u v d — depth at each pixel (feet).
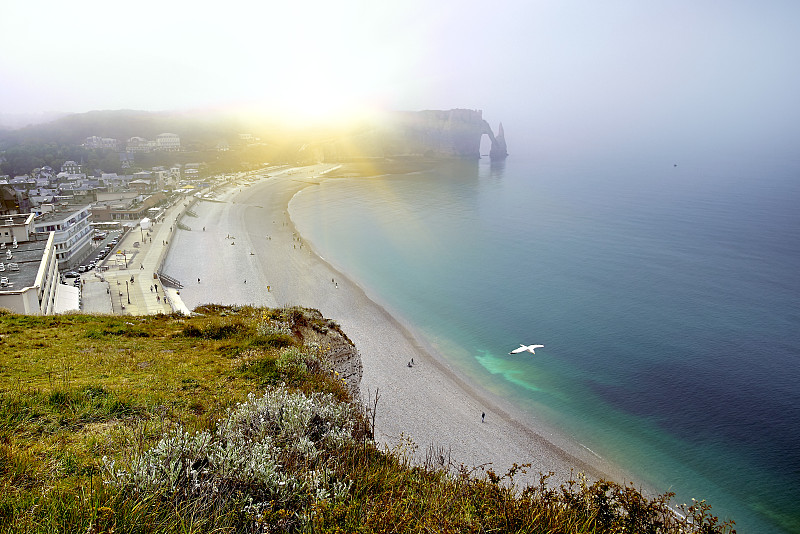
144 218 377.09
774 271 245.04
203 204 481.05
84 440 25.62
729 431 118.42
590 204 463.01
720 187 540.93
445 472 26.37
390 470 24.80
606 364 154.61
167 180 571.28
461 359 159.12
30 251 176.04
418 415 121.60
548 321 190.80
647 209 422.00
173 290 220.23
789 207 409.49
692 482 101.30
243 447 22.75
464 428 117.60
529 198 515.09
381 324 187.62
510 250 303.68
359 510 19.93
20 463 21.39
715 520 23.08
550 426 121.19
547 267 264.52
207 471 20.26
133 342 57.57
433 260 284.41
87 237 282.56
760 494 97.86
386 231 366.43
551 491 23.58
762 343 165.99
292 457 23.72
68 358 47.29
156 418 29.96
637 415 126.00
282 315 73.05
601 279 240.73
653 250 290.56
